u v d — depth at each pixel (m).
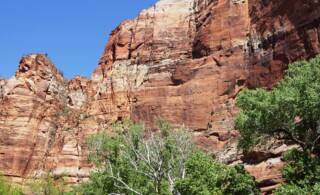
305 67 26.55
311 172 23.06
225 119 54.47
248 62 56.06
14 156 71.69
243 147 26.98
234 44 59.25
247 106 25.97
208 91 59.22
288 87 25.86
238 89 56.06
